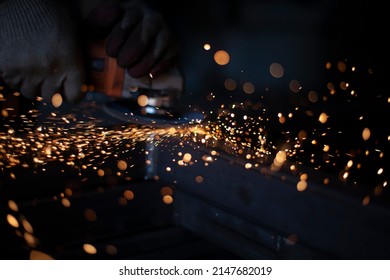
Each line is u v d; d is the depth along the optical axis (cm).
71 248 101
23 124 137
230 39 339
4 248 98
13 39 129
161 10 313
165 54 135
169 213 117
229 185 104
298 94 270
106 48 133
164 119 126
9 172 108
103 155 120
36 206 104
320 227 88
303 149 136
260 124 157
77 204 108
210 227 108
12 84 133
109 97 164
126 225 113
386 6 308
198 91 262
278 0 340
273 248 96
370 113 185
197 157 110
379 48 306
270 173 95
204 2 330
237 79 298
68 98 137
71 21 136
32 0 134
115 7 135
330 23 329
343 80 275
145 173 124
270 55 325
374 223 80
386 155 136
